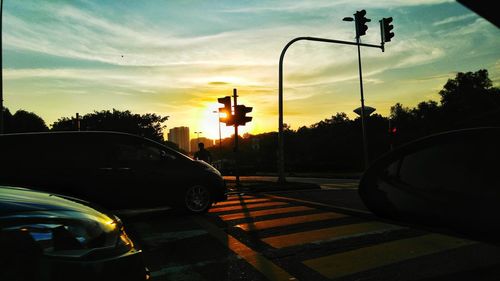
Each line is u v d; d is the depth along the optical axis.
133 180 8.86
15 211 3.08
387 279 4.84
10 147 8.16
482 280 4.63
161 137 84.94
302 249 6.18
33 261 2.89
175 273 5.29
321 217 8.55
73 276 3.01
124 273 3.32
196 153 15.98
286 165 60.38
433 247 5.96
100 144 8.74
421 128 50.41
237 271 5.32
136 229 7.77
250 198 12.62
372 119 61.12
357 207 9.88
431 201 1.81
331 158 76.44
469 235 1.69
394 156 2.02
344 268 5.29
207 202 9.52
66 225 3.17
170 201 9.19
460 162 1.73
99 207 3.86
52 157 8.34
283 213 9.23
